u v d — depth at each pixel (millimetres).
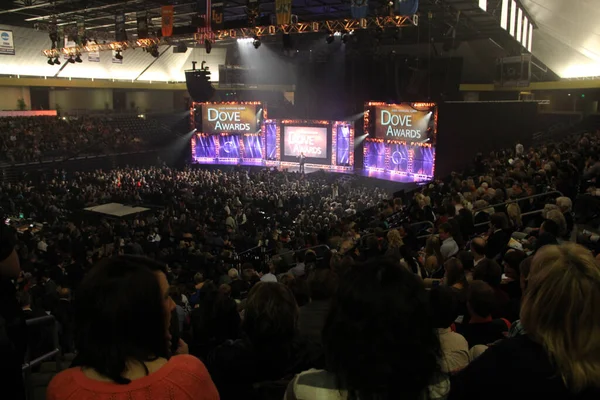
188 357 1824
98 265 1754
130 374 1667
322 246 11805
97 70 47812
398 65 33844
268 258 14219
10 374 2168
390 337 1574
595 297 1597
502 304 4602
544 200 10164
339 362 1652
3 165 34312
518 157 18156
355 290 1648
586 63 32219
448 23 30766
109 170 40500
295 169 38750
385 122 34625
